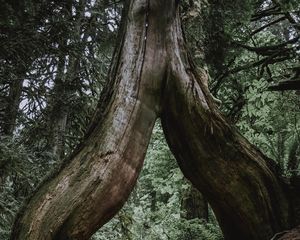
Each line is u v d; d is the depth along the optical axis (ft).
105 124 9.75
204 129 11.48
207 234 20.10
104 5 20.10
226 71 21.21
